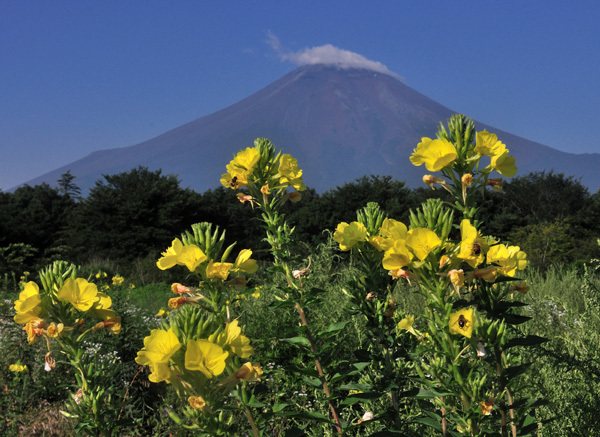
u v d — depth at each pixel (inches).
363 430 100.5
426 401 75.4
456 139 69.9
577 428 81.0
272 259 447.8
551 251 654.5
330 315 144.4
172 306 67.2
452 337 60.8
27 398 148.3
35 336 71.1
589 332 101.8
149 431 132.6
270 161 101.3
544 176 1228.5
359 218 81.0
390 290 79.7
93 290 71.7
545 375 90.0
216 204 1165.1
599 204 968.9
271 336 151.3
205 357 51.8
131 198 1010.7
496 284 68.6
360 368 75.9
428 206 62.9
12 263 694.5
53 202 1348.4
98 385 75.6
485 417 64.6
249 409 63.8
